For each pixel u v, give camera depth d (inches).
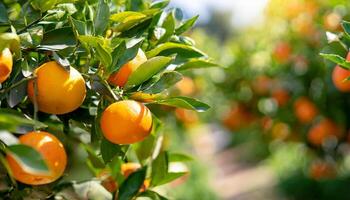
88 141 38.7
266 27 103.2
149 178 40.8
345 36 34.4
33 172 23.2
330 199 148.2
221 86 98.7
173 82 31.1
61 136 34.4
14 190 32.9
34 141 27.1
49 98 28.5
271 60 96.2
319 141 82.9
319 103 81.9
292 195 162.2
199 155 173.5
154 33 35.8
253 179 228.8
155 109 55.9
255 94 96.4
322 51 41.9
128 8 37.9
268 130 99.4
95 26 31.4
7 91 28.9
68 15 30.9
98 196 36.5
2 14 28.7
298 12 89.7
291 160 174.2
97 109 31.5
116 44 32.2
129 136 29.2
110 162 36.0
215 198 173.8
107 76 30.5
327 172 94.8
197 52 36.4
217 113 105.4
